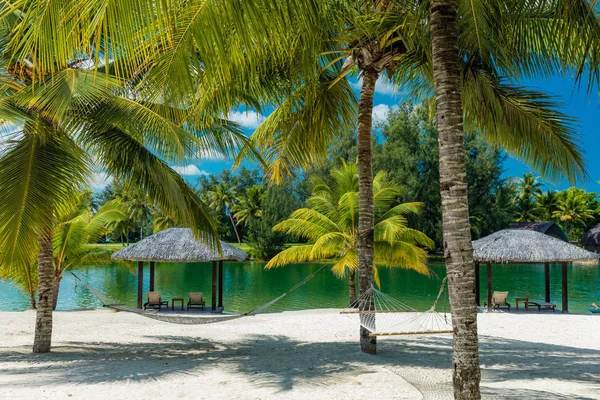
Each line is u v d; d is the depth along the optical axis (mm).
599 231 50844
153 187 8484
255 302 21219
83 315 15945
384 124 45812
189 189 9398
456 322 4199
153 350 9711
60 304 20828
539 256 16438
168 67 4070
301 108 9539
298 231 16594
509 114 8547
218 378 6980
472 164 45406
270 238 49625
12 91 8844
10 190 7473
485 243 17641
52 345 10289
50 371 7438
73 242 17938
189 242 17828
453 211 4238
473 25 5855
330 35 7973
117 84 7328
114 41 3145
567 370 7633
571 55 5453
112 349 9836
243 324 13812
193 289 26156
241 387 6465
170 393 6160
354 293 11211
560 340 11164
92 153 8312
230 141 9820
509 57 6586
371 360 8406
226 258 17078
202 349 9867
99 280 31938
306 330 12547
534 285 28297
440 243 44719
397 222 15078
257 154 9812
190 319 9078
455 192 4250
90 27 3186
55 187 7773
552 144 8570
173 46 3877
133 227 63875
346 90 9984
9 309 19625
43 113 7402
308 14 4484
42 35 3180
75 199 9180
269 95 9156
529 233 17656
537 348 9977
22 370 7520
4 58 8078
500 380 6805
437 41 4375
